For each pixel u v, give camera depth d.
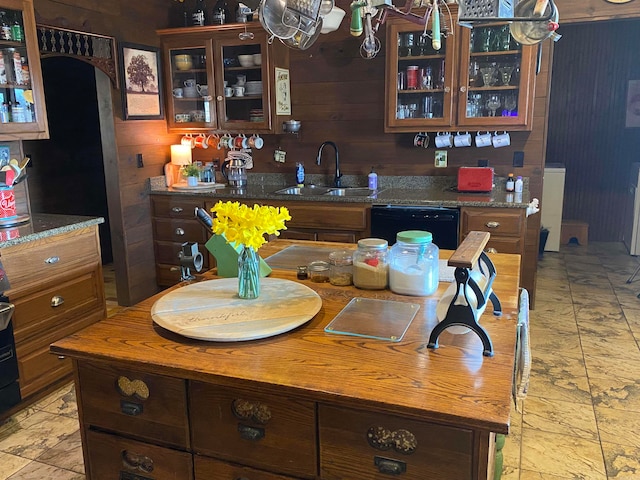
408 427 1.22
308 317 1.63
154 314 1.67
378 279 1.92
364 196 3.84
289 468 1.37
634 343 3.41
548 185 5.64
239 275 1.79
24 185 3.27
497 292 1.88
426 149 4.15
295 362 1.39
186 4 4.51
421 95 3.86
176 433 1.47
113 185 4.06
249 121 4.20
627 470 2.19
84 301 3.07
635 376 2.98
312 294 1.83
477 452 1.17
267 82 4.07
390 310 1.74
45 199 4.75
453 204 3.56
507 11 1.69
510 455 2.29
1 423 2.63
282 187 4.47
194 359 1.42
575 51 5.98
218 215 1.74
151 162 4.37
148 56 4.18
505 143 3.88
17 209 3.23
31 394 2.76
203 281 2.02
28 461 2.33
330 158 4.41
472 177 3.88
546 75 3.79
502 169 4.02
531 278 4.05
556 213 5.69
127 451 1.55
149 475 1.54
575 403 2.70
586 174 6.26
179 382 1.43
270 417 1.35
